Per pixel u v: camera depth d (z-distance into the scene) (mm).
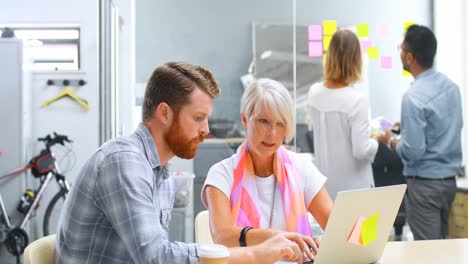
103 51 3945
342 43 4035
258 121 2020
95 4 5289
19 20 5270
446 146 3609
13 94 5051
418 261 1803
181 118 1558
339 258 1656
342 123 3971
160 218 1693
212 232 1963
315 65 4227
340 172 3973
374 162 4000
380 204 1675
